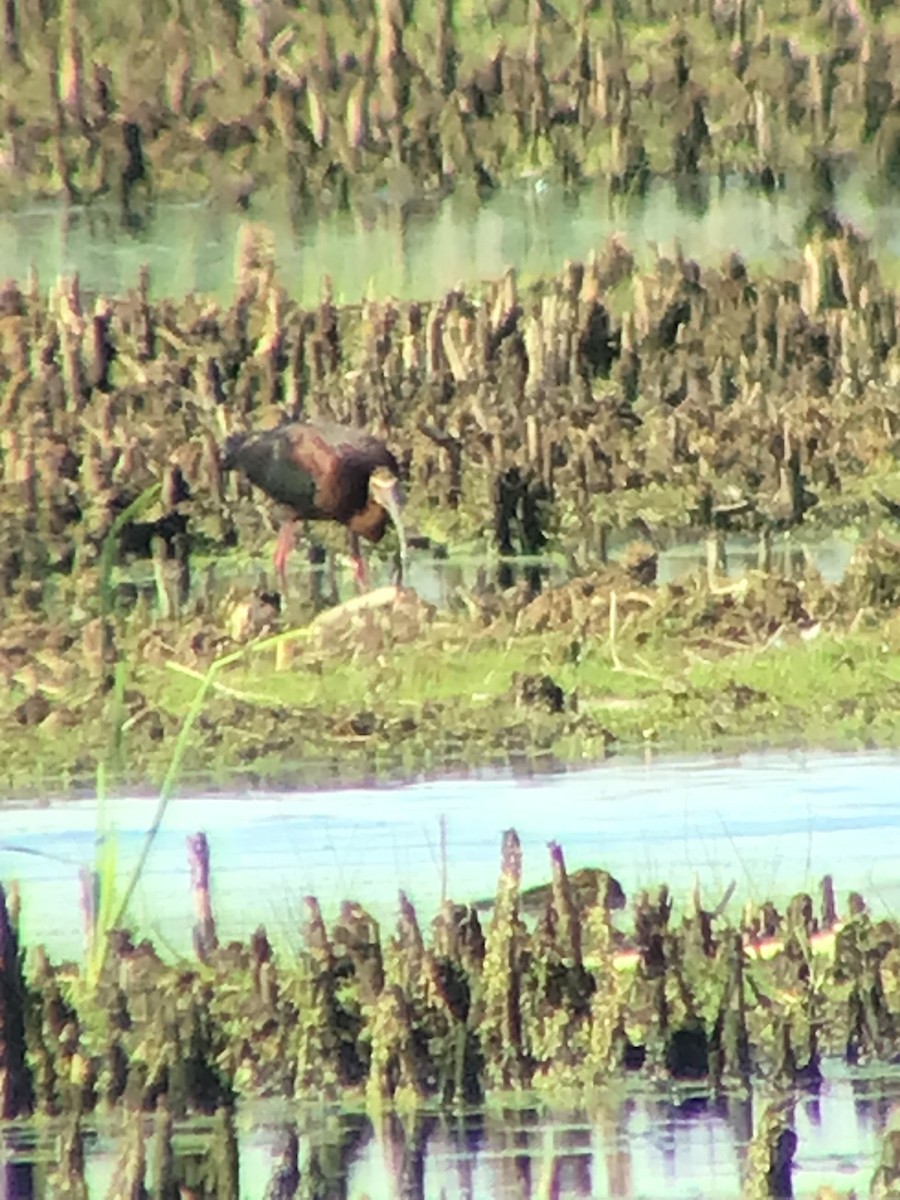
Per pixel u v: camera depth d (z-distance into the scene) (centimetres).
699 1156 2780
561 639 3519
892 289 4172
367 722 3369
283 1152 2772
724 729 3378
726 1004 2884
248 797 3262
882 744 3350
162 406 3912
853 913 2989
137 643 3503
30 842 3181
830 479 3847
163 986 2889
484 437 3847
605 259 4206
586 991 2892
